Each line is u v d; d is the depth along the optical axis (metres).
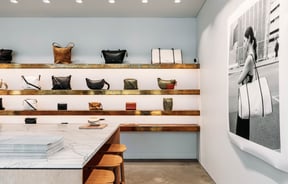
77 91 4.66
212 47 3.61
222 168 3.11
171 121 4.90
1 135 2.08
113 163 2.28
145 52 4.97
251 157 2.23
